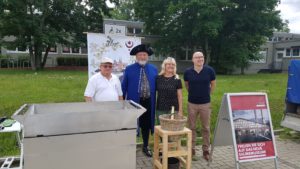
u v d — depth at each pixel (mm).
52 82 13461
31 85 12164
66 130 2902
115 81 4367
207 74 4602
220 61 27125
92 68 5617
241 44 26969
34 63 24250
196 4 23078
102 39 5652
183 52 29953
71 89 11445
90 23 27359
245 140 4082
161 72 4660
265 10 26344
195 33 24031
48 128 2840
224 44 26734
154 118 4793
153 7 26703
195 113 4699
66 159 2945
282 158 4977
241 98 4195
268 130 4219
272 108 8820
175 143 4152
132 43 5844
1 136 5223
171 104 4535
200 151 5176
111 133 3076
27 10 23516
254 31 26734
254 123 4160
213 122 6934
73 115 2902
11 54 27391
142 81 4707
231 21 26562
